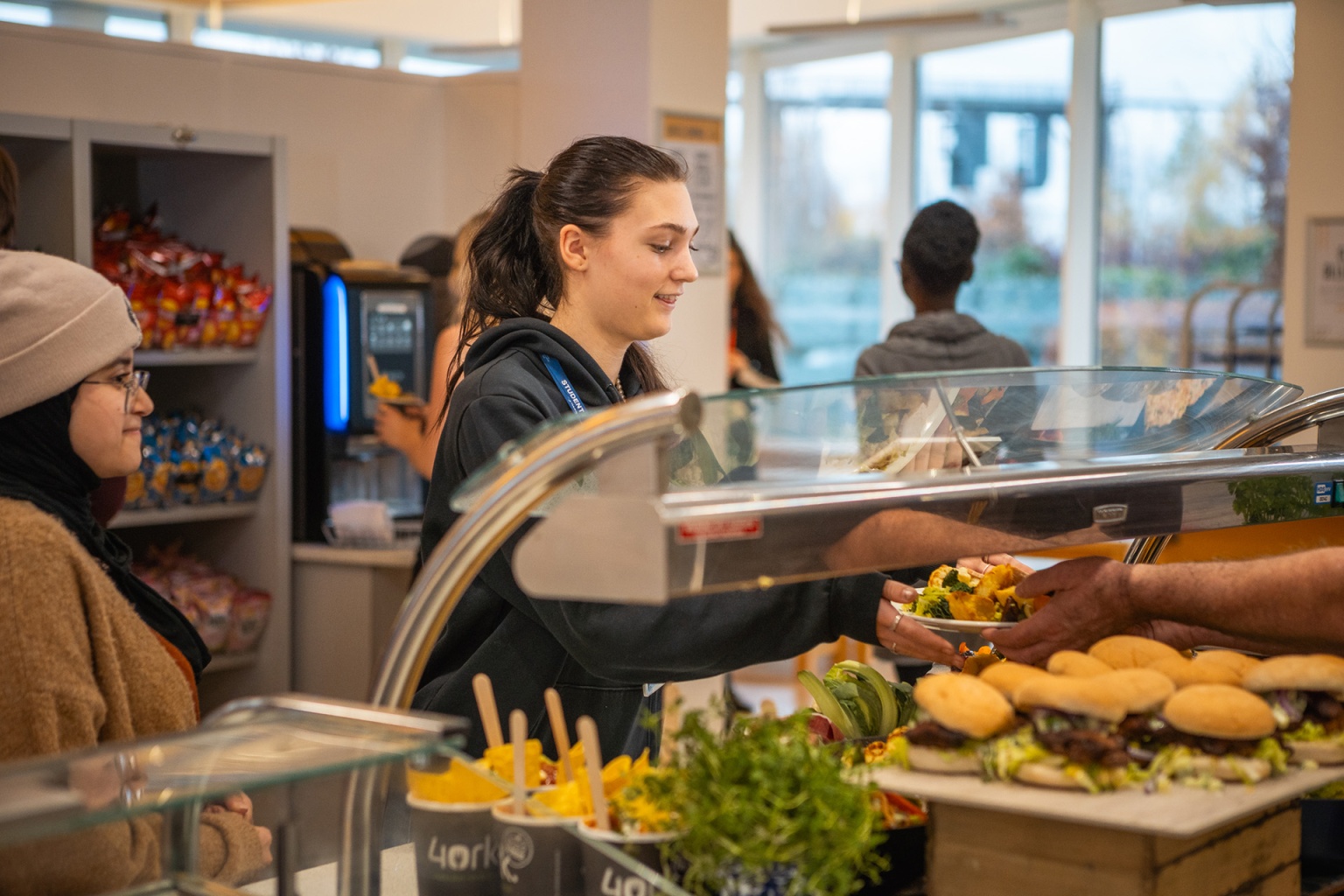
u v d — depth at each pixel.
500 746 1.36
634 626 1.60
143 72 4.33
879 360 3.57
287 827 1.17
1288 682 1.40
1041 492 1.45
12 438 1.64
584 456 1.16
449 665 1.89
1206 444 1.83
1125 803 1.25
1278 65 5.58
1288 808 1.39
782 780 1.19
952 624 1.65
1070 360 6.47
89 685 1.49
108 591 1.58
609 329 1.92
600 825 1.25
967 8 6.80
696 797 1.20
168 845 1.15
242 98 4.62
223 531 4.14
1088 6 6.25
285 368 4.02
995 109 6.85
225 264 4.07
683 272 1.91
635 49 4.52
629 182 1.85
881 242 7.61
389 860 1.23
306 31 7.47
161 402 4.25
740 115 8.26
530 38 4.78
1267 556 1.55
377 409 4.08
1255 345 5.69
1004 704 1.33
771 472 1.31
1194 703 1.33
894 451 1.41
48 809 0.98
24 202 3.64
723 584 1.21
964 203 7.06
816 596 1.67
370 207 5.03
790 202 8.10
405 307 4.13
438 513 1.84
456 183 5.19
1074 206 6.39
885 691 1.73
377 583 3.99
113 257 3.77
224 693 4.06
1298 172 4.37
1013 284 6.80
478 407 1.76
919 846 1.40
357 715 1.20
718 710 1.28
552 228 1.90
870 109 7.58
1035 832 1.25
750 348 5.41
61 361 1.62
